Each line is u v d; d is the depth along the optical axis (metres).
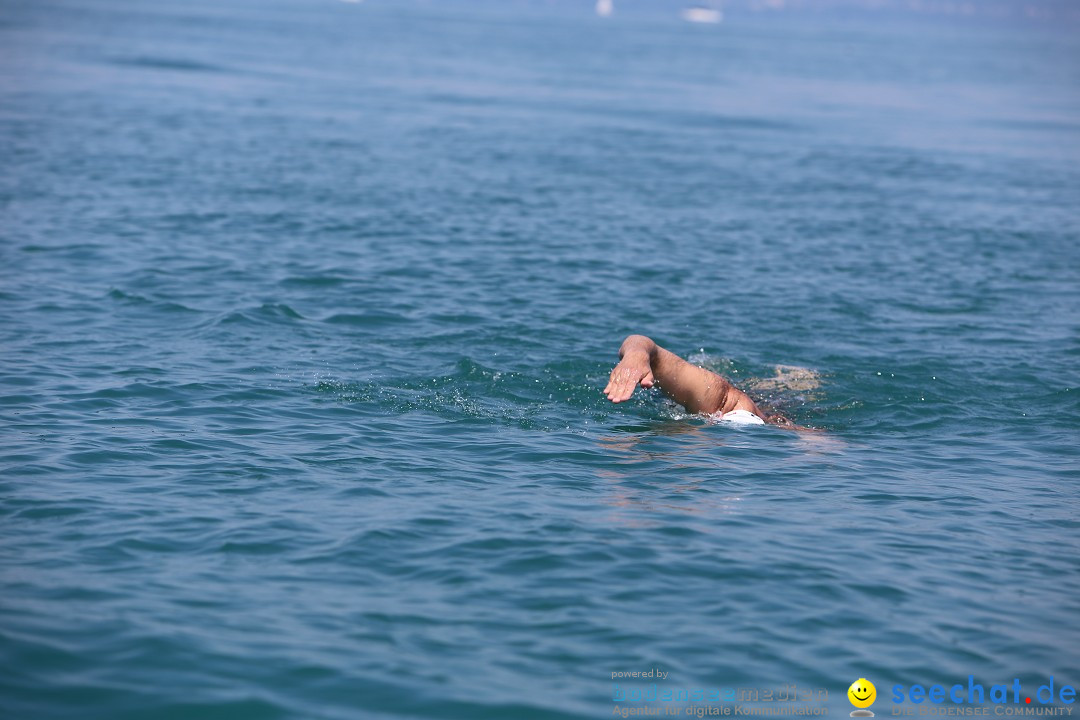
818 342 56.50
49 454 35.59
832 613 26.98
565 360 50.31
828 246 85.44
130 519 30.72
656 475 36.62
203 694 22.11
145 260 68.06
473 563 28.83
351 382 45.62
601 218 92.94
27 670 22.50
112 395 42.31
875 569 29.70
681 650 24.88
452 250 76.44
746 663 24.47
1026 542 32.16
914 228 95.38
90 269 64.94
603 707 22.47
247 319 55.00
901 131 187.62
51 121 135.25
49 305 56.25
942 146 166.62
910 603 27.75
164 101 167.25
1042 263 81.62
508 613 26.25
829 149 155.50
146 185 96.44
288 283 64.06
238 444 37.66
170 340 51.03
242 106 167.62
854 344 56.34
